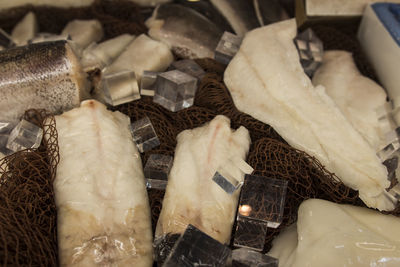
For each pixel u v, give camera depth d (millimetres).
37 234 632
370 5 870
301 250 645
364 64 870
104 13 939
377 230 663
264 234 657
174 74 761
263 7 917
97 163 672
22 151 686
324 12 892
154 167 696
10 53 724
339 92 807
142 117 778
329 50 878
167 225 651
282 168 716
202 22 867
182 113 777
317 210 668
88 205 645
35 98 736
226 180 668
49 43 737
